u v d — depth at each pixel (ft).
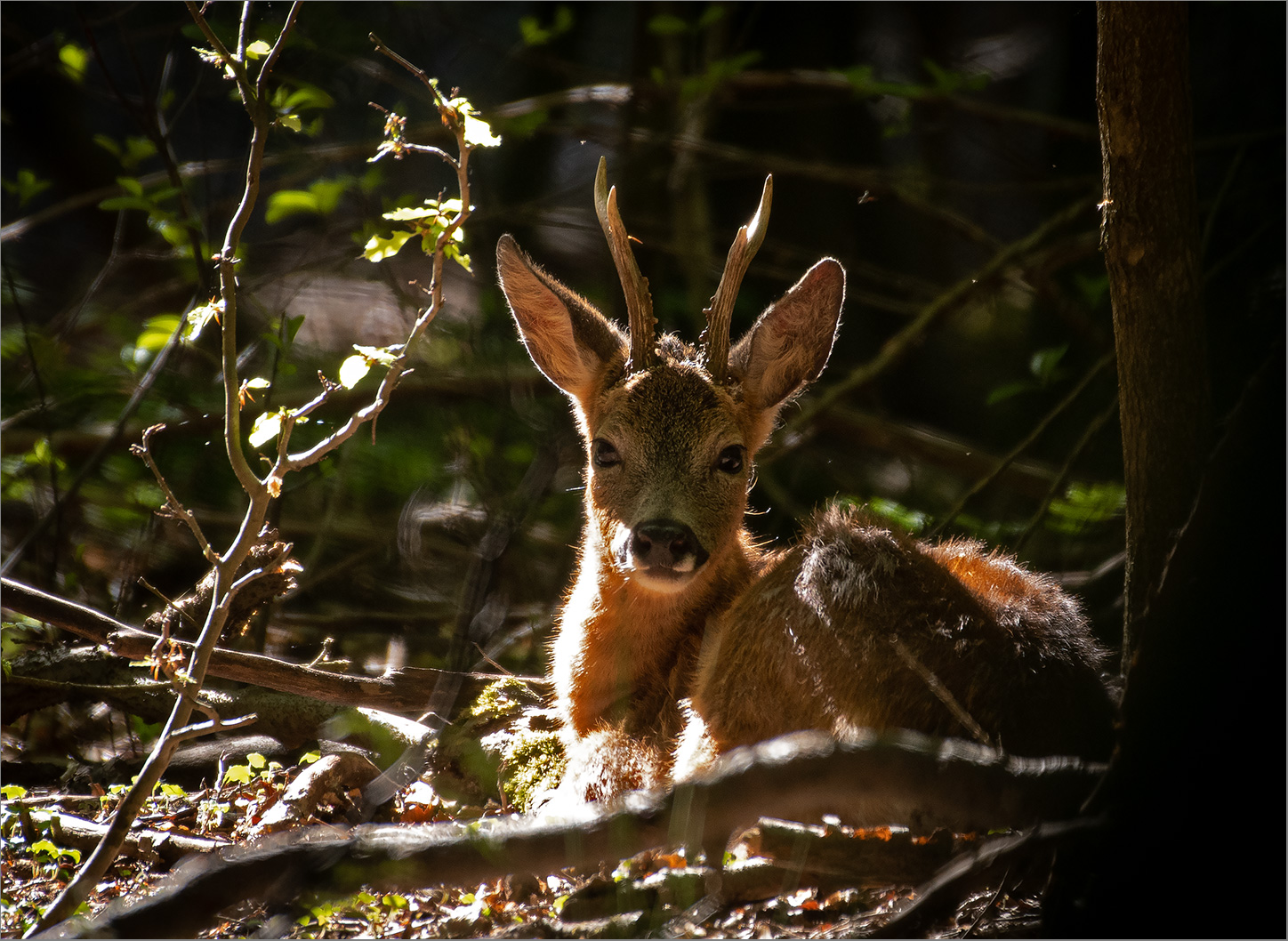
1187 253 24.79
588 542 33.24
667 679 32.63
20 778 33.60
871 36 84.28
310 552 52.11
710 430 32.01
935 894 19.29
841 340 71.41
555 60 68.03
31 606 31.78
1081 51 68.23
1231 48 60.44
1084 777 21.40
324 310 70.69
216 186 71.46
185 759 32.50
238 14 57.62
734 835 24.63
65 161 78.59
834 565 26.94
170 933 18.85
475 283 70.08
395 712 33.14
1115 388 52.80
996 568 29.81
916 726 25.07
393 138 25.38
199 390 57.57
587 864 20.07
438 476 56.80
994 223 82.12
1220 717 20.34
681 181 62.39
